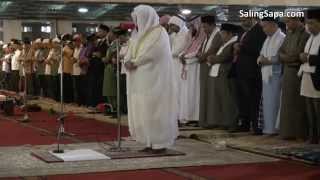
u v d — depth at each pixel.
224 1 16.77
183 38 9.44
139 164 6.12
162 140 6.76
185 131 8.85
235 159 6.47
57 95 15.23
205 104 9.13
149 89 6.64
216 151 7.06
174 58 9.48
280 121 7.79
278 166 6.04
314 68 6.93
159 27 6.74
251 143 7.53
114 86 11.43
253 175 5.55
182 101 9.46
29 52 16.42
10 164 6.14
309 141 7.46
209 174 5.60
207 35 9.06
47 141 8.12
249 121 8.64
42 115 12.23
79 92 13.66
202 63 9.09
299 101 7.61
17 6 17.92
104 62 11.62
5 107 12.26
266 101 8.12
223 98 8.80
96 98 12.84
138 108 6.73
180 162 6.27
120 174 5.60
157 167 5.96
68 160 6.33
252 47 8.22
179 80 9.45
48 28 21.36
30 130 9.52
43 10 18.67
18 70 18.23
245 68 8.28
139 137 6.86
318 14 6.89
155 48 6.60
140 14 6.68
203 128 9.21
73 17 19.67
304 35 7.37
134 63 6.64
